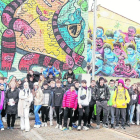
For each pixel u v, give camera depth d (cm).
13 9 1042
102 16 1320
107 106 747
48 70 929
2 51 1027
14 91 700
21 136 618
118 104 725
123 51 1329
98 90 732
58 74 1008
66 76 864
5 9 1037
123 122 729
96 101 730
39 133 648
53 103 717
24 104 693
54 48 1041
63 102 690
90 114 738
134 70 1342
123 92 735
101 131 678
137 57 1352
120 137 605
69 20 1053
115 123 810
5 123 798
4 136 614
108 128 725
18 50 1032
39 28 1045
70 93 693
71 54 1041
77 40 1046
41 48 1040
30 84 869
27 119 687
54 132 661
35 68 1031
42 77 870
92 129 708
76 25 1050
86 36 1048
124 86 733
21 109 686
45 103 748
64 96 695
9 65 1024
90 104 734
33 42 1041
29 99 696
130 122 818
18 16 1042
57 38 1045
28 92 703
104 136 616
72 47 1044
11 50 1030
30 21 1045
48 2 1053
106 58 1293
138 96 809
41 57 1037
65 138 594
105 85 738
